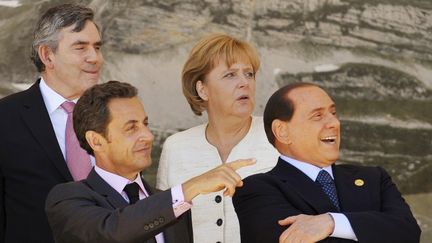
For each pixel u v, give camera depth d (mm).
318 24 14195
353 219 7453
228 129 10039
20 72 13516
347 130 14133
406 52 14352
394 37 14352
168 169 10148
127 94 7617
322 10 14195
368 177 8219
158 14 13867
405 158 14195
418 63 14359
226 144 10078
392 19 14352
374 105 14211
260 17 14070
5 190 9367
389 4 14352
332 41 14211
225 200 9727
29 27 13555
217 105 9922
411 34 14391
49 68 9789
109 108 7480
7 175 9336
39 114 9570
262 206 7867
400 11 14375
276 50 14078
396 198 8078
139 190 7801
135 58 13797
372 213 7594
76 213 7035
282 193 7969
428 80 14352
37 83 9953
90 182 7586
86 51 9781
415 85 14312
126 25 13797
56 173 9328
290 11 14133
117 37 13750
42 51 9781
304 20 14164
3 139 9398
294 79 14086
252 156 9906
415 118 14258
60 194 7344
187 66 10078
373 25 14312
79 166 9461
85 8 9898
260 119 10305
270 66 14055
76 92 9789
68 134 9586
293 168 8094
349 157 14109
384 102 14234
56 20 9703
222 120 10000
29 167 9297
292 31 14133
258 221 7805
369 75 14234
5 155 9336
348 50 14242
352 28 14258
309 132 7961
